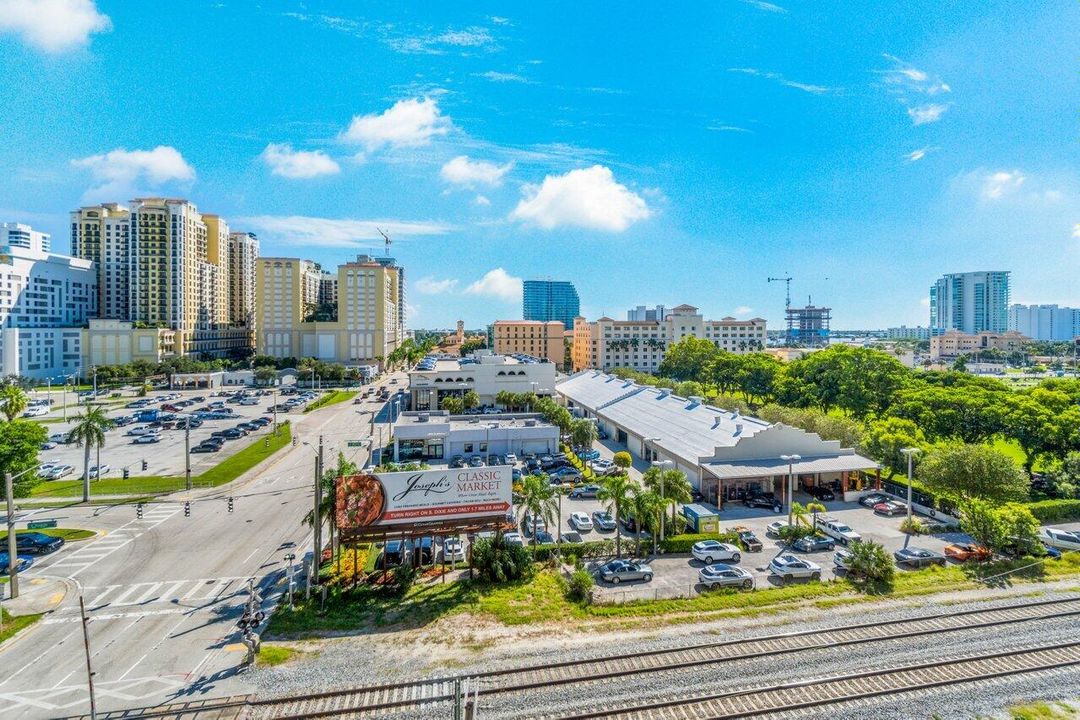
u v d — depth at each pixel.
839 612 36.47
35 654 30.91
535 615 35.69
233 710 26.31
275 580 40.75
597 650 31.59
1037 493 62.94
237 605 36.88
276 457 81.50
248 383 175.25
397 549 44.94
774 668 30.03
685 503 54.72
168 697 27.20
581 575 38.25
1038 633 34.03
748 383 135.75
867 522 54.59
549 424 87.12
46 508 57.44
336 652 31.42
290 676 29.03
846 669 30.06
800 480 64.31
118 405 130.62
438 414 92.81
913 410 81.75
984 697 27.94
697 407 82.38
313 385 158.50
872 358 105.19
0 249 169.50
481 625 34.50
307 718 25.88
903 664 30.50
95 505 58.53
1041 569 43.12
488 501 41.94
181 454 83.00
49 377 162.62
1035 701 27.69
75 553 45.53
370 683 28.47
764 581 41.28
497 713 26.25
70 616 35.22
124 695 27.36
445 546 45.31
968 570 42.75
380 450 83.88
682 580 41.34
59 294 184.00
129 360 179.62
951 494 54.44
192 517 54.72
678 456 67.06
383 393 154.12
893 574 41.81
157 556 45.00
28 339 165.88
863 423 90.50
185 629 33.72
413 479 40.97
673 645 32.22
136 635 33.03
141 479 68.38
